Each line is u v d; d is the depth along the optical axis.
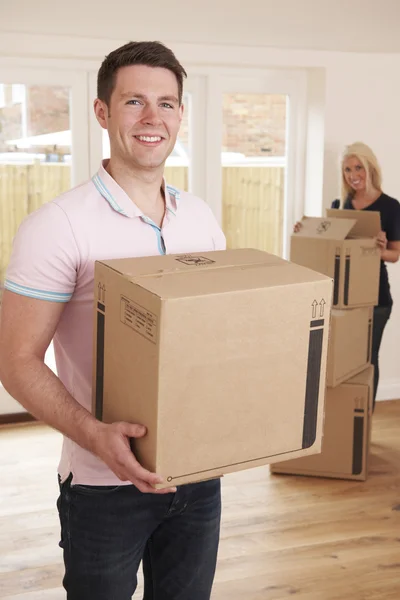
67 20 3.48
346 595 2.38
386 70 3.99
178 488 1.41
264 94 4.02
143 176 1.39
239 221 4.13
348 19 3.86
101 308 1.25
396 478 3.27
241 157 4.05
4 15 3.39
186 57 3.68
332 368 3.06
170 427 1.13
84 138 3.80
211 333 1.12
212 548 1.50
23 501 3.00
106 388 1.26
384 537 2.75
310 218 3.24
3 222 3.74
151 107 1.34
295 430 1.25
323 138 3.99
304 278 1.21
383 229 3.60
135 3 3.54
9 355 1.28
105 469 1.36
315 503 3.01
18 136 3.69
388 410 4.18
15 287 1.28
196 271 1.22
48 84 3.68
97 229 1.34
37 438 3.66
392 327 4.29
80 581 1.40
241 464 1.21
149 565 1.54
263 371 1.19
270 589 2.41
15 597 2.34
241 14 3.71
